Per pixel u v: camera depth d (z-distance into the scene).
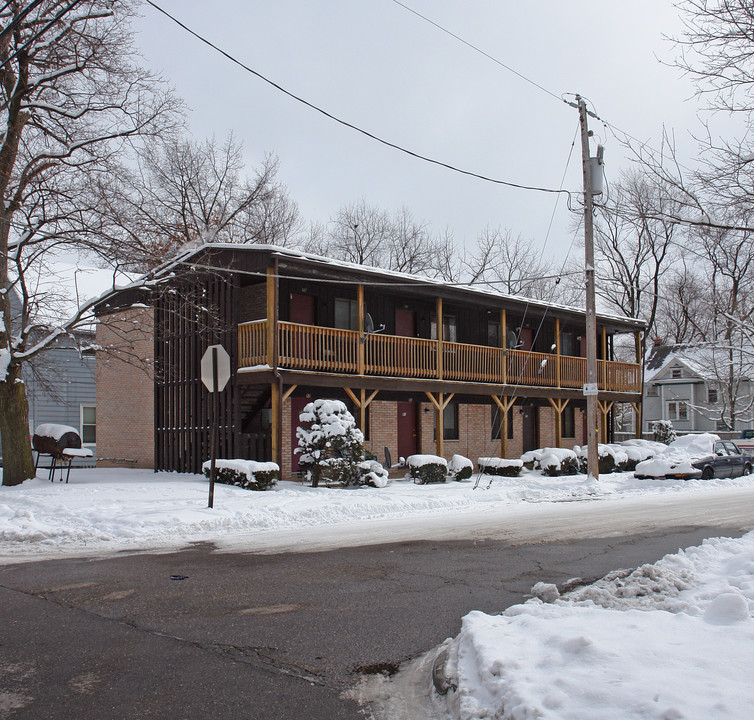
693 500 18.08
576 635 4.92
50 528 11.62
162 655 5.70
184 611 7.04
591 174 21.34
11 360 17.83
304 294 22.44
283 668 5.46
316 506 14.72
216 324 20.70
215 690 4.96
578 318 29.83
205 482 18.47
